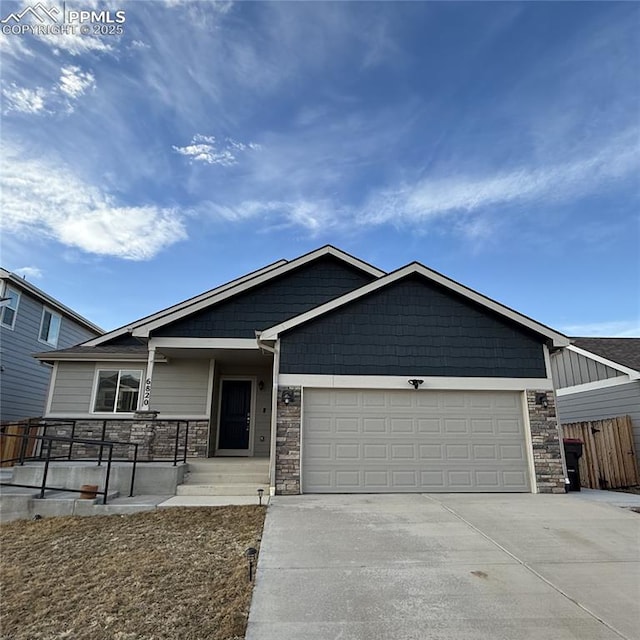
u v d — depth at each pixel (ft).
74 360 42.70
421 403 31.53
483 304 32.78
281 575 15.66
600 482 37.19
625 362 41.68
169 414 41.06
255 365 45.34
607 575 15.84
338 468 29.99
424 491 29.99
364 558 17.25
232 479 31.37
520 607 13.42
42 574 16.74
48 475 29.17
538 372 32.40
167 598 14.29
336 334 32.04
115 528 21.93
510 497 28.53
